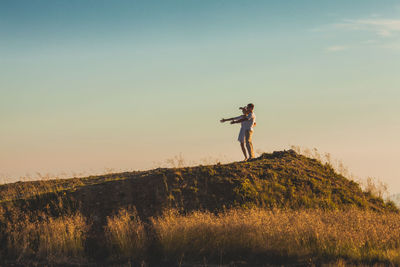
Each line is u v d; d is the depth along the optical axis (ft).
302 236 36.06
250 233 35.78
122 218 41.47
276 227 37.06
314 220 39.50
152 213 44.27
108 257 35.81
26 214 43.80
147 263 33.65
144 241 36.99
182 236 35.94
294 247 34.30
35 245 37.81
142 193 47.26
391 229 38.52
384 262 31.60
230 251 34.50
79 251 36.76
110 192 47.26
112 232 38.88
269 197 48.70
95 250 37.47
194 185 48.98
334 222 39.86
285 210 45.85
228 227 36.76
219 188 48.60
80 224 40.40
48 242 36.83
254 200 47.39
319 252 33.63
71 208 44.80
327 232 36.45
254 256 33.81
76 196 46.55
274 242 35.04
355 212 44.14
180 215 43.04
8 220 42.45
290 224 38.14
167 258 34.45
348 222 40.09
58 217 43.06
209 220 38.70
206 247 35.01
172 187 48.42
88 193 47.03
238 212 41.96
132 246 36.32
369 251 33.76
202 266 32.35
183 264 32.96
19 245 37.04
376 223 40.24
